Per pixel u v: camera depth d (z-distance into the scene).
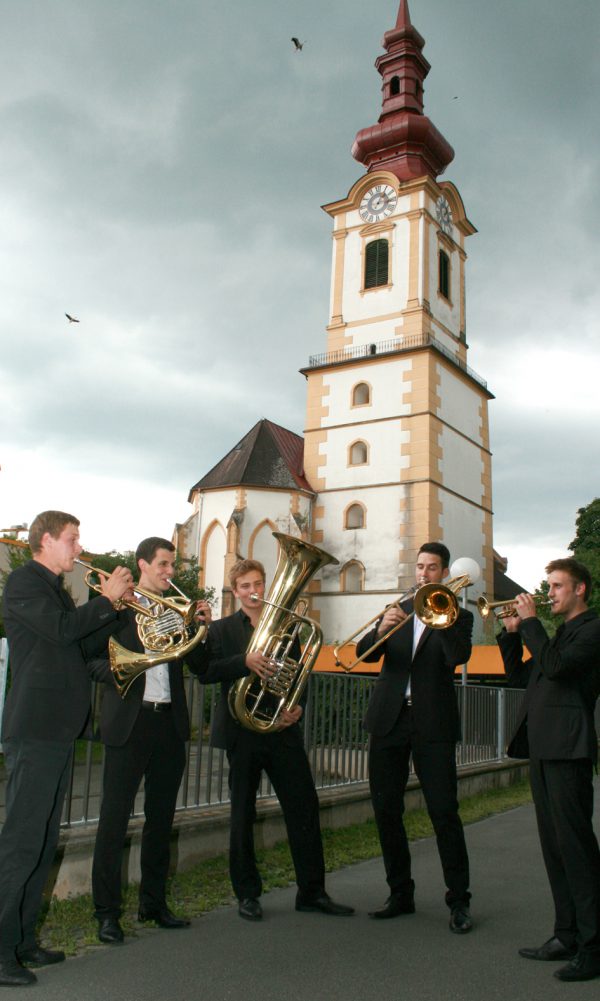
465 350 39.22
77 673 4.37
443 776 5.18
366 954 4.43
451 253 39.41
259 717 5.29
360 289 37.72
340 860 6.83
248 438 38.59
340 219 39.03
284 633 5.28
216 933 4.77
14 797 4.13
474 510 37.12
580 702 4.46
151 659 4.64
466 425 37.47
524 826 9.05
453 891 5.03
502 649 5.02
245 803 5.27
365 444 35.75
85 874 5.44
